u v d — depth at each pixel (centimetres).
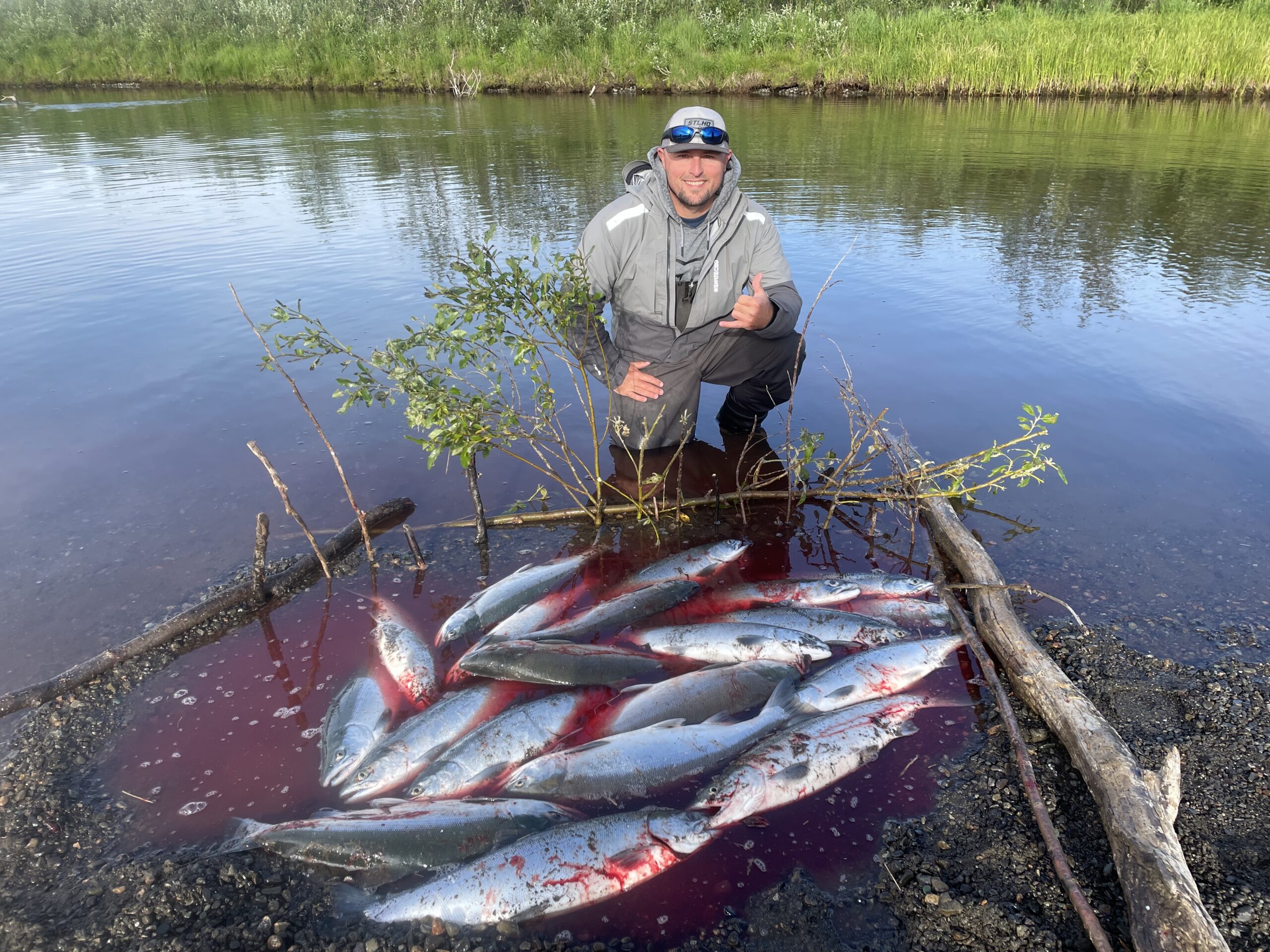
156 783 302
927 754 312
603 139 1678
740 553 443
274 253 948
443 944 245
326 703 340
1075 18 2375
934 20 2434
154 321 761
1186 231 990
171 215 1130
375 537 458
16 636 371
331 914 254
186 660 364
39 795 296
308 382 644
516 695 343
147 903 254
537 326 478
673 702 333
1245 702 321
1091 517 453
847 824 283
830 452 505
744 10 2794
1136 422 554
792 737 311
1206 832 270
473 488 451
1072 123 1823
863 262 900
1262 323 712
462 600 407
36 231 1060
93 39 3161
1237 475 487
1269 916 240
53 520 460
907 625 386
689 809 289
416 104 2439
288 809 292
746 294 548
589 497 476
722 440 575
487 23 2898
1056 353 668
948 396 602
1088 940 239
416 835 273
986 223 1045
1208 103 2083
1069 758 302
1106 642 357
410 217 1088
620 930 248
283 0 3127
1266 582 393
